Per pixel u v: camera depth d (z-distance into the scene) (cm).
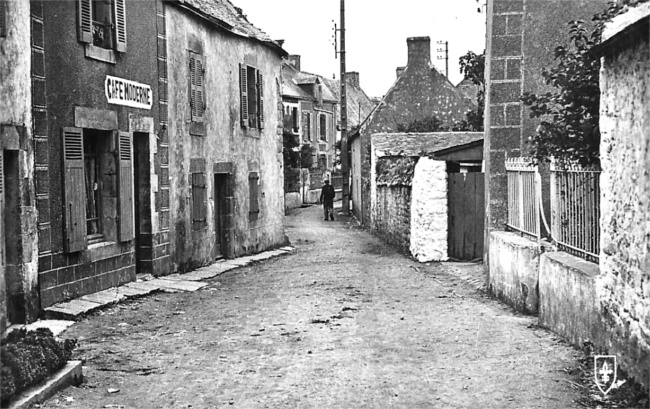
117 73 1295
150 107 1436
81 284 1165
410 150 2612
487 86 1417
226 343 908
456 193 1866
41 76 1054
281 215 2402
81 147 1159
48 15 1075
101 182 1280
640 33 641
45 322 1014
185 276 1538
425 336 935
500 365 775
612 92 723
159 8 1482
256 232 2147
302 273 1666
